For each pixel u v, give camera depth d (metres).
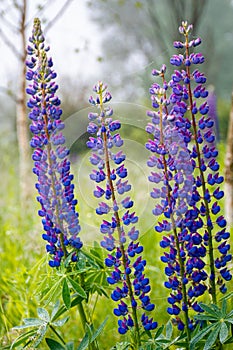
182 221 2.53
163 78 2.51
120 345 2.62
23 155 6.70
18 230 5.32
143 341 2.64
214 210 2.59
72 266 2.71
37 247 4.15
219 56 28.02
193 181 2.55
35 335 2.70
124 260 2.55
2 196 6.71
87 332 2.66
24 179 6.63
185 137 2.50
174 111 2.52
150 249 4.67
